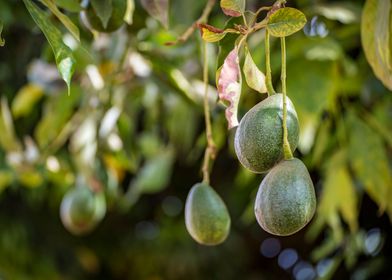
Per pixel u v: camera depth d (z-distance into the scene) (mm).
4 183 1878
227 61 950
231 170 3109
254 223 3471
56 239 3447
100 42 1597
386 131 1634
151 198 3568
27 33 2160
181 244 3572
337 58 1506
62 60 992
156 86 1689
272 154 907
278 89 1542
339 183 1690
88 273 3670
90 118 1697
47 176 1847
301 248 3486
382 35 1136
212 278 3551
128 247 3668
